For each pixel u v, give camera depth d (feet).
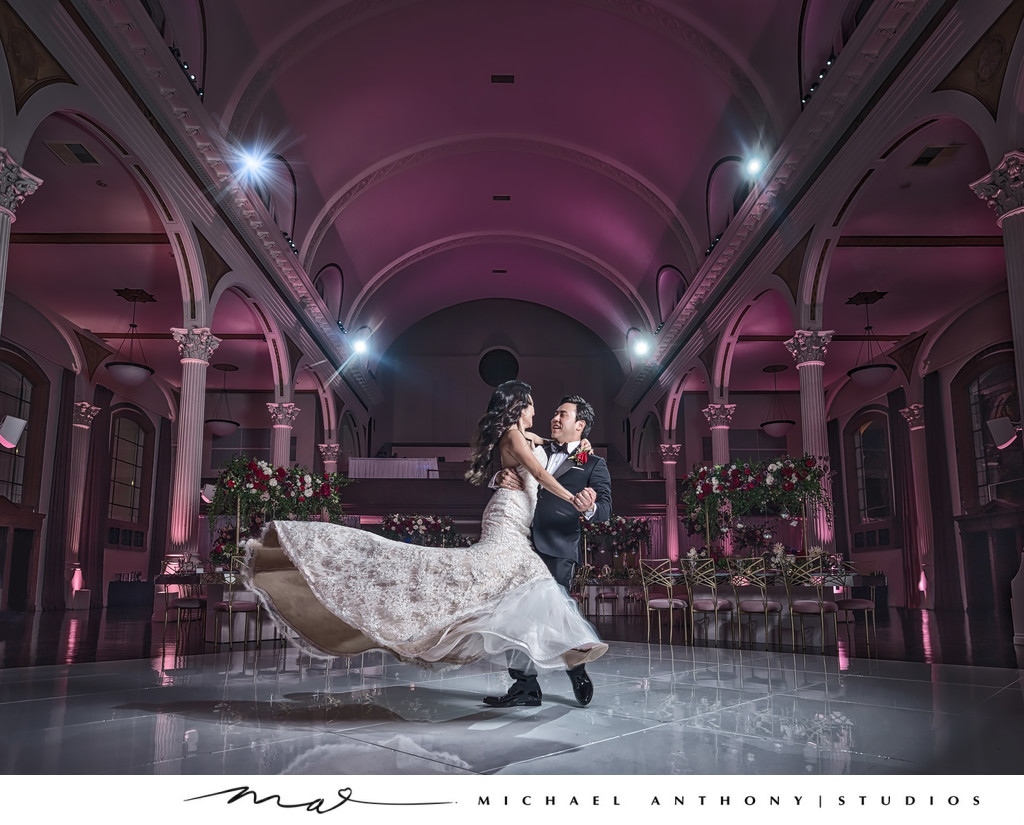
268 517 29.89
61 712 11.80
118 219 37.09
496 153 58.95
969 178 32.68
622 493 69.00
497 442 12.09
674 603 26.96
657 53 42.29
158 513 68.13
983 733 10.16
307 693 13.74
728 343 51.42
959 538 50.96
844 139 31.89
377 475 71.46
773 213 39.86
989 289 46.85
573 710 11.87
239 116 38.04
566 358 92.17
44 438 50.55
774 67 36.73
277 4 36.27
